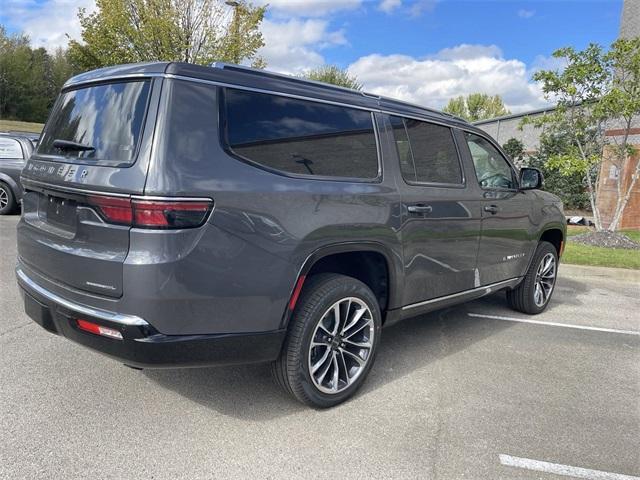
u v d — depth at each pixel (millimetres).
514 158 21984
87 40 14719
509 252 4848
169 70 2594
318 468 2648
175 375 3627
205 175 2545
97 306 2592
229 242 2611
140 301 2453
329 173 3154
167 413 3109
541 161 18812
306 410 3236
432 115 4117
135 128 2578
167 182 2430
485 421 3209
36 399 3199
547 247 5508
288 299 2889
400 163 3645
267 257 2760
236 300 2684
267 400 3332
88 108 2943
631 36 13469
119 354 2557
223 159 2639
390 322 3701
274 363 3082
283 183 2854
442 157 4070
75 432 2861
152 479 2498
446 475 2643
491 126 27344
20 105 49219
